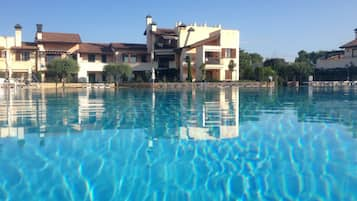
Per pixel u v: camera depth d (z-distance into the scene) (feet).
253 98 62.90
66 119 34.24
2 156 19.85
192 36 144.25
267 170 17.44
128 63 140.56
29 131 27.30
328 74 146.41
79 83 114.52
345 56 157.48
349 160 18.97
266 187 15.25
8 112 39.70
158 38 147.23
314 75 146.51
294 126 29.99
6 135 25.57
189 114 38.65
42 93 78.59
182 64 135.54
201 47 131.34
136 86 114.93
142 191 14.96
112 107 46.16
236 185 15.51
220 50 132.36
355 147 21.79
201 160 19.31
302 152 20.76
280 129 28.50
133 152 21.04
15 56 132.36
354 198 14.07
